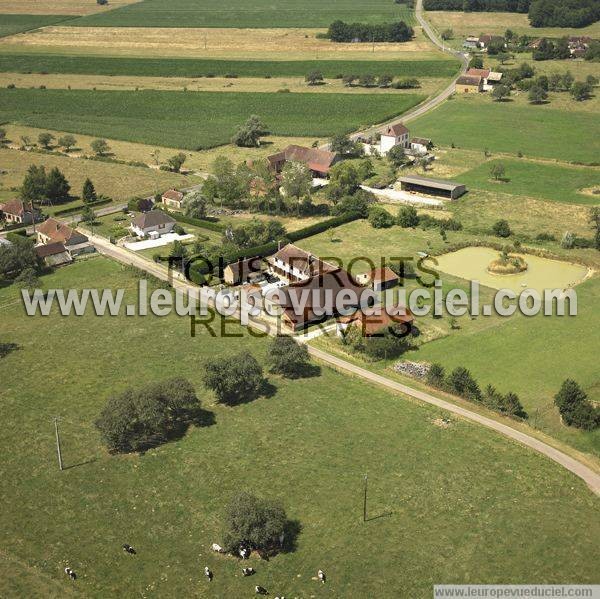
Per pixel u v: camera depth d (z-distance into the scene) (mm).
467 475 113438
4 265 186250
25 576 98500
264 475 115000
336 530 103938
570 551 98750
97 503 110562
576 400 127812
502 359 147625
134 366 147125
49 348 155125
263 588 94812
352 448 120562
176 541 103188
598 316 163625
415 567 97312
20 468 118562
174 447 122312
